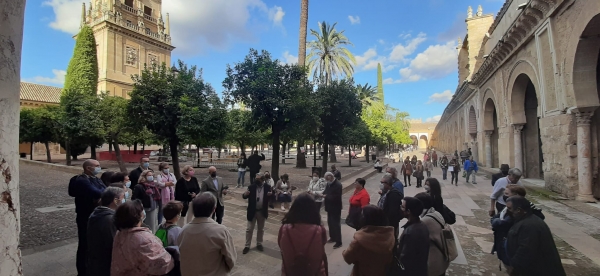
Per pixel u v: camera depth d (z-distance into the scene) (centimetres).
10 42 160
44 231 612
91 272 282
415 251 269
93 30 3572
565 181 931
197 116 1175
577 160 897
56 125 1917
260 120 1043
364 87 3075
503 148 1548
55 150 3841
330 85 1432
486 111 1934
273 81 975
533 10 1048
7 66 156
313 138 1451
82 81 3291
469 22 2423
